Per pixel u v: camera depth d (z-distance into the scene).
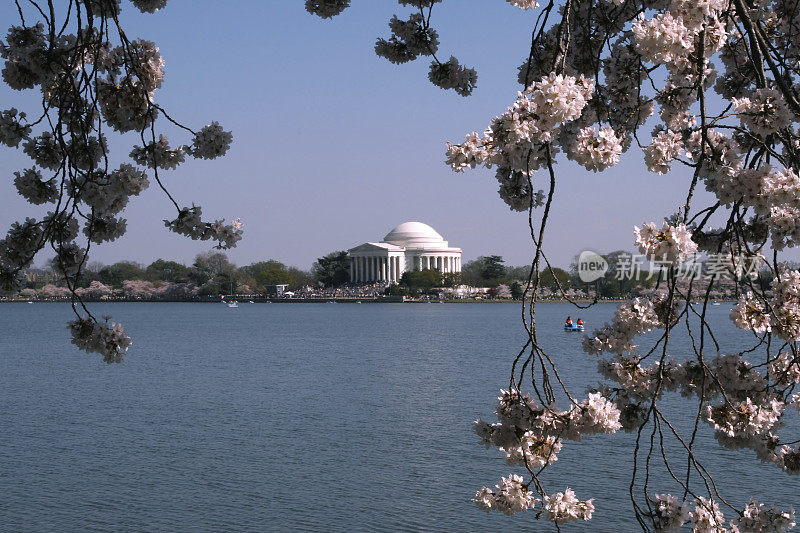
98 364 87.75
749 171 7.94
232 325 177.62
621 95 9.36
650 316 9.52
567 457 36.56
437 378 72.19
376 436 44.12
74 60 8.94
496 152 7.44
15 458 39.09
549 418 8.26
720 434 10.12
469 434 44.31
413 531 28.36
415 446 41.31
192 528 28.88
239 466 37.44
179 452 40.41
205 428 47.16
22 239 9.28
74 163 9.08
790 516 9.59
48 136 9.43
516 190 8.98
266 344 119.69
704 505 9.27
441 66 11.98
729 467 34.47
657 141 8.04
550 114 7.05
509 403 8.38
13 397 60.75
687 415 44.97
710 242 9.11
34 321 199.25
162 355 100.81
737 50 10.25
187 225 9.56
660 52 7.95
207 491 33.34
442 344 117.06
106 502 31.81
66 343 120.81
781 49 10.48
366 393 62.28
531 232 7.37
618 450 37.53
